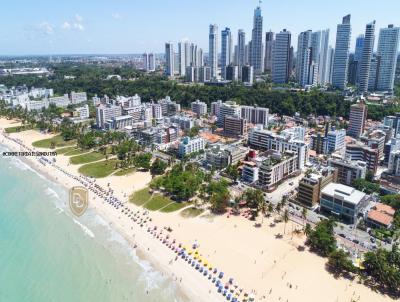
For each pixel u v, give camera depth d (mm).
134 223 176875
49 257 151000
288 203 198125
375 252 142250
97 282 134500
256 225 172375
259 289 127312
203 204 194500
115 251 154000
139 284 132500
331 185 192750
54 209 196125
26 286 133250
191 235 163750
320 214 185125
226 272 136875
